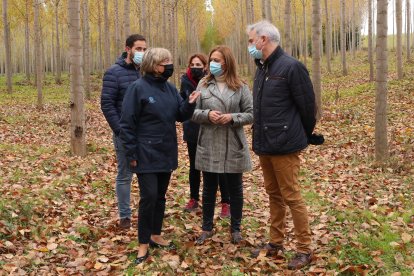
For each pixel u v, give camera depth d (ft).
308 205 19.81
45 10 115.55
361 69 99.14
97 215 18.89
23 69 180.96
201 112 14.96
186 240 15.87
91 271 13.58
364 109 45.73
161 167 13.97
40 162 28.09
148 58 13.91
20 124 46.65
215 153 15.15
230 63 15.42
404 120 38.29
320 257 13.74
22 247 15.17
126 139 13.67
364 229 16.16
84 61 78.74
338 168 26.86
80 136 31.42
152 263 13.85
